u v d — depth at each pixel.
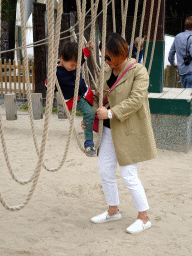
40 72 9.17
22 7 1.79
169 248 2.55
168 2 13.10
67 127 6.92
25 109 8.85
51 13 1.61
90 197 3.60
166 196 3.59
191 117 5.35
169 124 5.15
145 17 5.34
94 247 2.57
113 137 2.58
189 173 4.33
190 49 5.95
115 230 2.84
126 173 2.65
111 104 2.63
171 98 5.02
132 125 2.56
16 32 12.66
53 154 5.12
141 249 2.54
